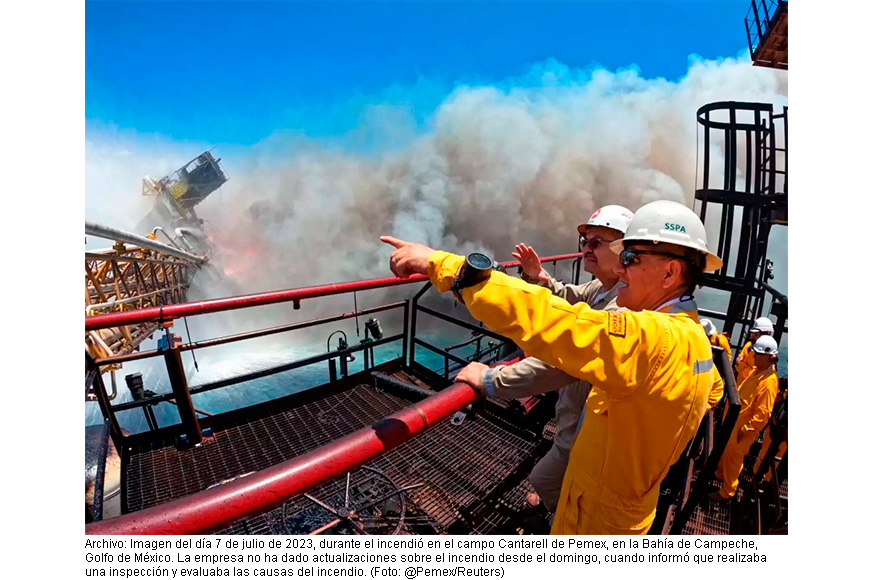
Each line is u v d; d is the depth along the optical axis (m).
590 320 1.00
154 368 13.96
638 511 1.33
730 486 3.34
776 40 8.11
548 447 3.17
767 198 6.93
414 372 4.36
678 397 1.07
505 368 1.75
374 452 1.23
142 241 8.70
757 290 7.09
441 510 2.61
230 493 1.05
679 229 1.18
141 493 2.74
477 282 1.04
